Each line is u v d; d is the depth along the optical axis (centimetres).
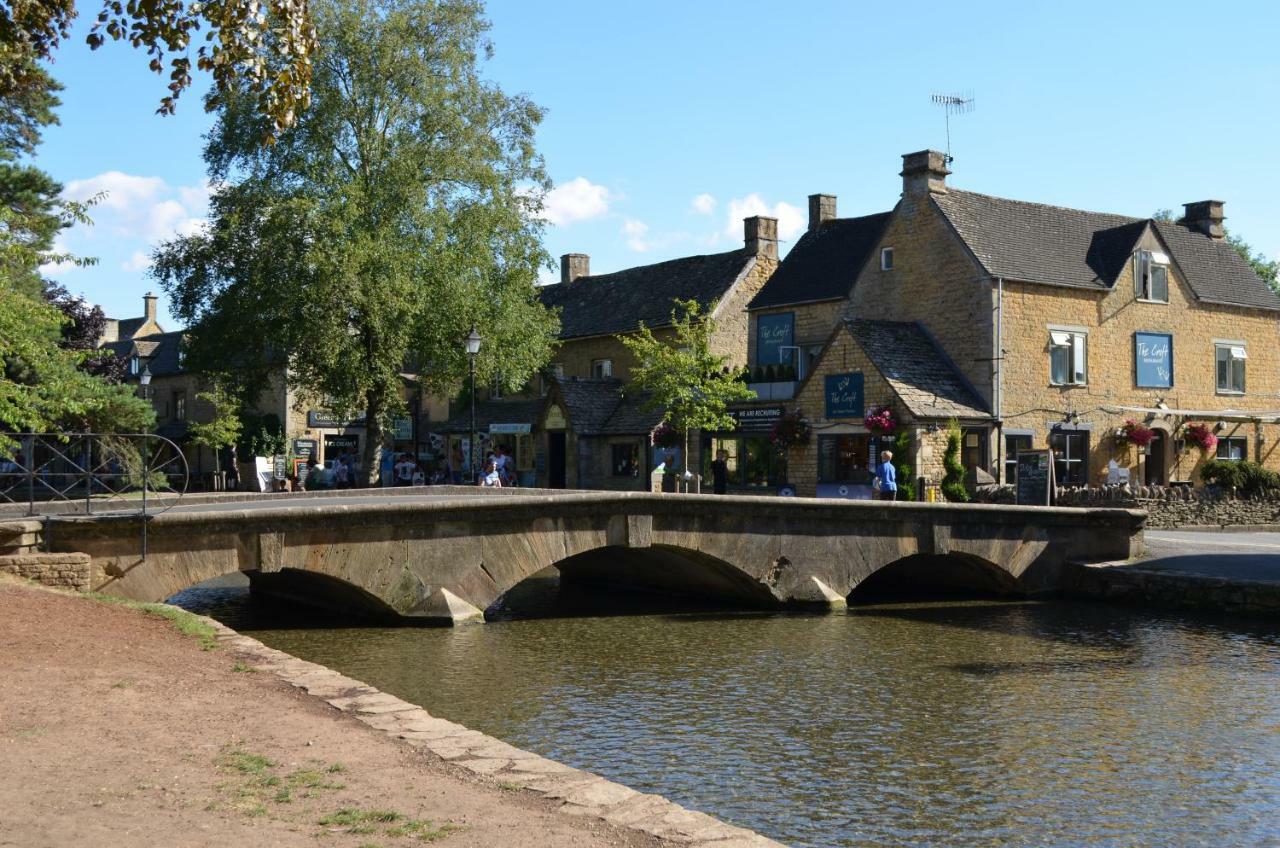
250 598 2202
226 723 789
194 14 1113
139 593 1543
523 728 1215
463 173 3631
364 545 1755
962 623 1984
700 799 985
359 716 837
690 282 4575
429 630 1798
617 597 2352
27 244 2831
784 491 3516
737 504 2044
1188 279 3847
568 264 5431
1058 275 3503
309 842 534
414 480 3972
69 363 2419
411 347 3719
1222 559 2311
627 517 1955
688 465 3912
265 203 3381
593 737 1183
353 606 1931
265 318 3378
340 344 3347
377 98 3556
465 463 4981
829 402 3381
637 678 1483
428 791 641
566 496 1900
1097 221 3950
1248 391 4003
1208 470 3269
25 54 1352
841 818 940
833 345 3388
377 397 3644
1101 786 1030
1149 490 3019
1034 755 1129
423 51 3656
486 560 1864
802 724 1245
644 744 1158
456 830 566
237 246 3419
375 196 3506
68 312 4372
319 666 1041
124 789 607
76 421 3206
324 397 3925
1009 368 3344
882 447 3197
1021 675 1516
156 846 514
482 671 1511
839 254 3994
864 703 1350
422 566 1817
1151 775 1066
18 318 1973
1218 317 3925
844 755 1124
